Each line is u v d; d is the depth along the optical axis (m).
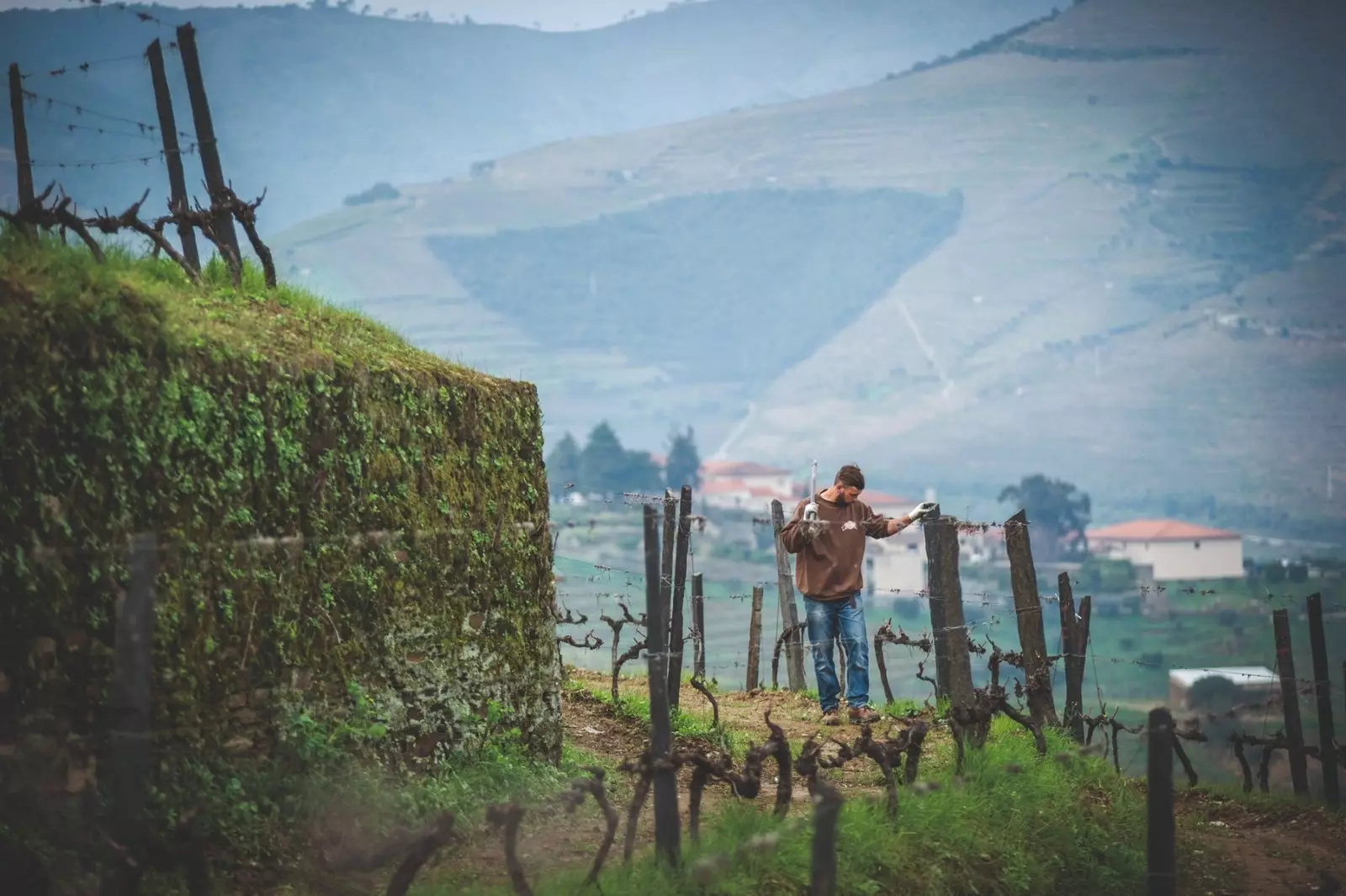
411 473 22.61
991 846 22.95
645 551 19.52
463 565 23.55
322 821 18.92
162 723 17.73
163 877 16.80
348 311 26.52
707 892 18.30
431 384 23.50
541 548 25.88
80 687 16.92
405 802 20.16
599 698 32.69
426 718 22.02
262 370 19.94
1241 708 34.00
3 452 16.48
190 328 19.33
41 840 16.14
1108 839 25.64
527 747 24.36
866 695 31.50
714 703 30.78
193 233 25.39
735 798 23.36
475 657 23.45
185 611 18.17
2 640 16.28
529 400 26.52
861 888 19.61
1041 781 26.20
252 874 17.72
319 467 20.73
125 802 14.91
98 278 18.48
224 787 18.16
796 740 30.30
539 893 17.52
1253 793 33.38
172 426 18.31
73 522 17.05
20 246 19.00
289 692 19.66
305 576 20.22
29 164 27.56
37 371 16.94
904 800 23.02
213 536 18.77
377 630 21.42
